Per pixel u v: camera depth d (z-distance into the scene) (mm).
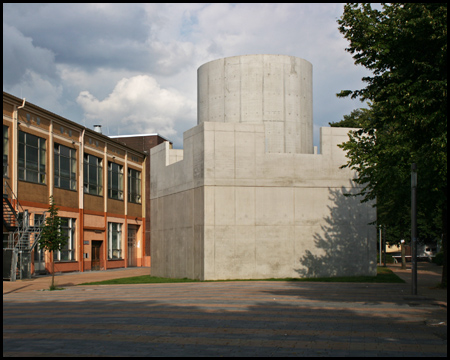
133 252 60031
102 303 18016
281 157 29797
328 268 29781
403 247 42469
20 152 37219
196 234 29812
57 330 11945
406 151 18406
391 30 16141
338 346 9844
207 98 32875
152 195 37656
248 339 10570
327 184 30156
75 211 45469
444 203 20234
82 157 46844
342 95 18156
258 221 29281
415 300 17656
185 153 31844
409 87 15305
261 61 31734
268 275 29125
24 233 34938
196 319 13406
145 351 9438
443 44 14820
